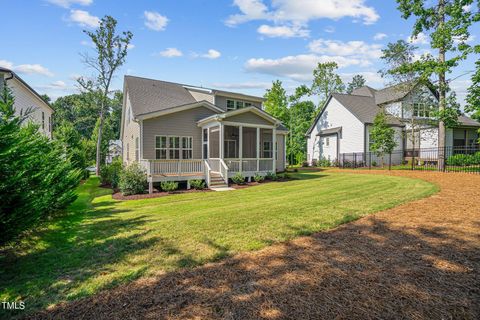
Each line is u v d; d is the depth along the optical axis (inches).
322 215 226.5
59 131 746.8
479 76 539.5
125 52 930.1
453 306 95.8
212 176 518.9
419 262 131.5
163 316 95.0
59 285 121.4
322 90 1327.5
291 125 1286.9
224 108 729.0
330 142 1018.1
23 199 149.5
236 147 699.4
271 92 1221.7
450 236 165.9
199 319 92.6
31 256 161.0
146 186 467.5
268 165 594.6
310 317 91.7
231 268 132.1
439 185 377.4
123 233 201.3
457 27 558.9
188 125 589.0
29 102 644.7
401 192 331.6
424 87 790.5
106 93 938.1
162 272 131.2
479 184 368.2
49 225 236.8
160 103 647.8
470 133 968.9
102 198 421.4
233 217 230.4
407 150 888.9
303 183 496.1
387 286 110.2
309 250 151.5
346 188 389.4
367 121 876.6
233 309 97.7
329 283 114.0
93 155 1268.5
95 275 130.6
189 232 192.9
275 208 261.6
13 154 145.6
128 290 114.7
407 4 599.5
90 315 97.3
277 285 113.8
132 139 665.6
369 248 151.3
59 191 266.1
